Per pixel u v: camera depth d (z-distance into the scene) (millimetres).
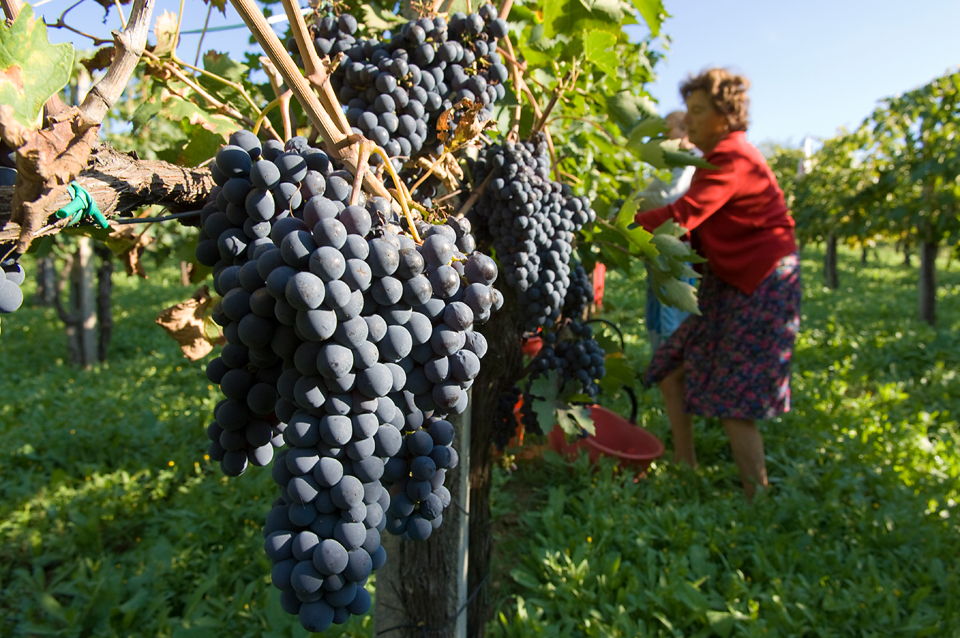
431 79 1404
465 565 2068
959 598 2939
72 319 8477
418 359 945
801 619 2834
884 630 2768
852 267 23797
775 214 3404
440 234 942
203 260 1018
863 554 3314
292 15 924
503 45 1793
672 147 2096
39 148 700
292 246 794
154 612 2988
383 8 2213
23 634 2936
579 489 4125
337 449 853
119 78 777
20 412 6250
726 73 3355
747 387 3537
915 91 9711
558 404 2096
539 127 1867
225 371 994
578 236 2371
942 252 26234
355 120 1329
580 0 1912
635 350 7473
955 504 3816
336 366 786
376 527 892
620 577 3127
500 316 2080
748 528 3428
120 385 6938
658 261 2199
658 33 2264
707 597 2973
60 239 7734
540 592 3072
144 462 4656
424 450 987
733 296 3533
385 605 2082
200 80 1790
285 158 904
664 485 3990
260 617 2770
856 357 7602
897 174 10172
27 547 3688
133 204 976
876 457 4426
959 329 9695
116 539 3844
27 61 729
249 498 4035
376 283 854
